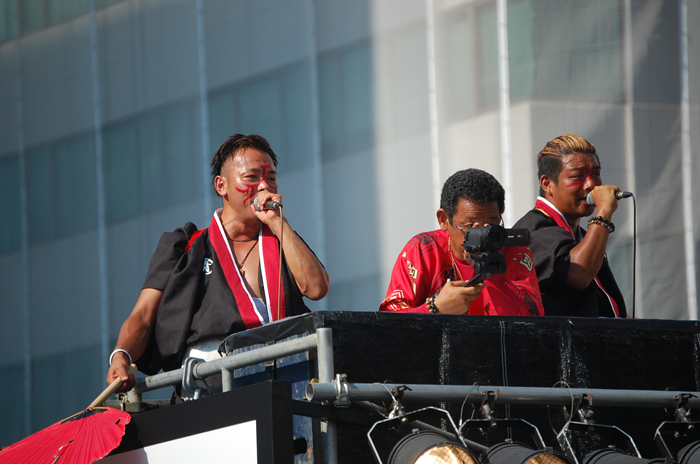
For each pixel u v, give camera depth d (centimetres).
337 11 2669
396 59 2548
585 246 929
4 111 3180
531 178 2225
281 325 646
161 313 858
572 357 686
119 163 2983
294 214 2692
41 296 3086
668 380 722
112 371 804
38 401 3047
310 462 598
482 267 680
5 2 3194
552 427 673
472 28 2380
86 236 3019
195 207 2827
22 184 3148
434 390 608
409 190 2497
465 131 2372
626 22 2203
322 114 2673
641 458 626
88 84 3052
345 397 577
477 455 631
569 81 2236
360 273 2566
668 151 2170
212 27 2862
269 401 555
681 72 2197
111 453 679
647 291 2078
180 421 629
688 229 2122
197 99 2864
